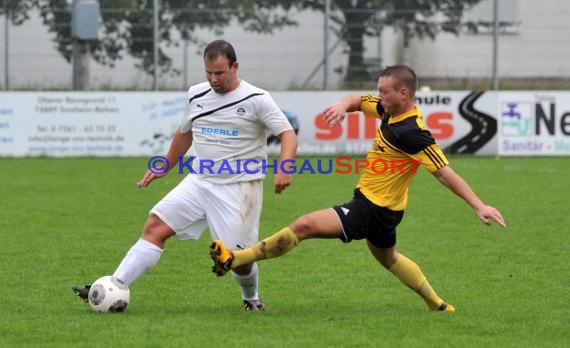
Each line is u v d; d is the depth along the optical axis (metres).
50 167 56.16
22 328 19.20
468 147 64.88
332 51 66.12
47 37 64.19
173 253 29.58
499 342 18.31
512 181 50.34
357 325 19.66
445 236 33.16
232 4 65.31
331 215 19.88
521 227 35.12
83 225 35.06
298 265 27.64
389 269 21.27
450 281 25.38
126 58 64.75
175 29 64.94
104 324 19.58
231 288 24.31
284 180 20.38
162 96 63.34
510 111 64.88
